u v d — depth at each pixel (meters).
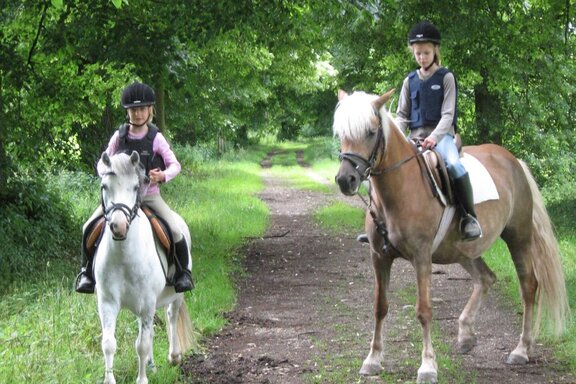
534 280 8.20
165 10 14.41
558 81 21.91
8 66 13.73
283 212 23.75
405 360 7.96
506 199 7.97
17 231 12.82
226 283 12.05
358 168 6.54
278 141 79.12
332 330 9.40
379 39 20.48
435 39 7.39
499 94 23.45
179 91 15.16
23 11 14.14
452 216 7.36
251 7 14.25
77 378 6.89
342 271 13.75
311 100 43.38
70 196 20.56
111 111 22.05
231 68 25.59
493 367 7.69
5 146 14.79
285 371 7.62
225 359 8.05
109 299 6.52
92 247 6.88
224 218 19.95
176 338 7.69
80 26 13.79
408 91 7.62
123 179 6.19
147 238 6.67
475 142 23.89
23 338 8.05
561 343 8.36
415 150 7.19
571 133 25.16
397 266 14.00
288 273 13.57
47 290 10.47
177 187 28.00
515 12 18.08
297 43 21.27
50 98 15.16
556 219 18.12
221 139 50.16
